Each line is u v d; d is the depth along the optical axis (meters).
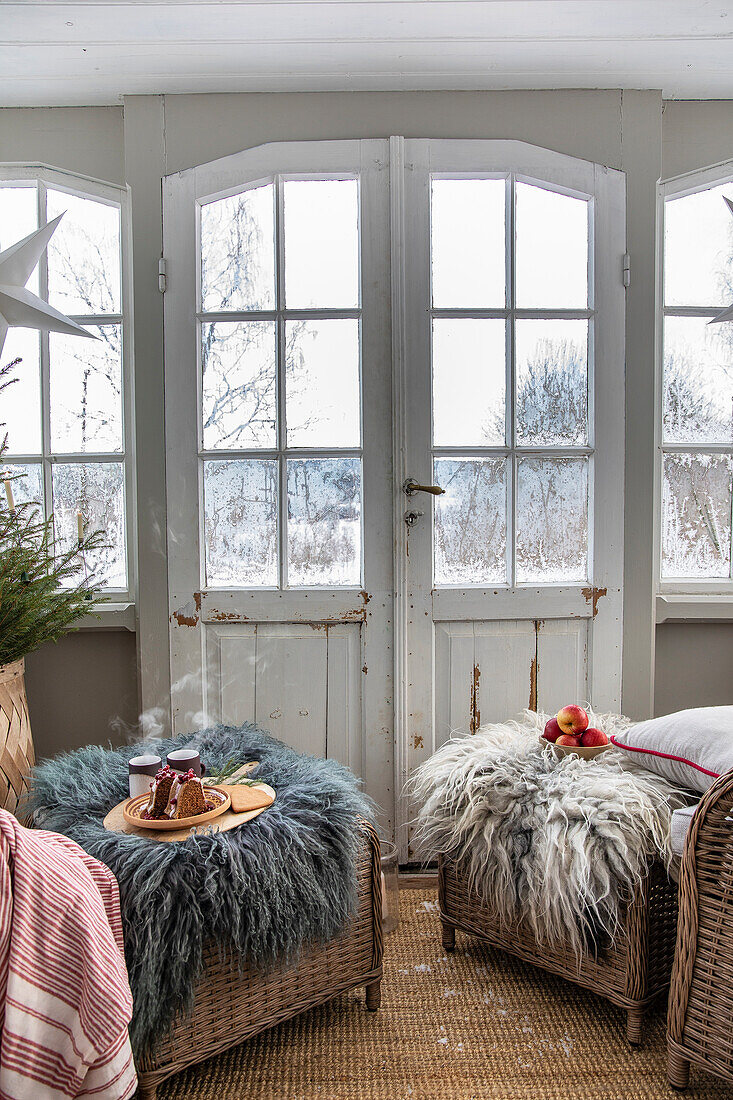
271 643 2.30
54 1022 1.03
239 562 2.32
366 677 2.30
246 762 1.83
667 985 1.60
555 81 2.24
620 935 1.55
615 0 1.92
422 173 2.24
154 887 1.30
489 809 1.72
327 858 1.49
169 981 1.29
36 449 2.39
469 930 1.88
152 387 2.28
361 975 1.65
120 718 2.39
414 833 2.31
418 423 2.27
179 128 2.25
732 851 1.34
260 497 2.31
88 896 1.11
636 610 2.34
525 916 1.67
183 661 2.29
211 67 2.16
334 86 2.24
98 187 2.34
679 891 1.44
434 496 2.29
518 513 2.32
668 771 1.70
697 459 2.44
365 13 1.95
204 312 2.28
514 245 2.28
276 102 2.25
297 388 2.29
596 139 2.28
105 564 2.40
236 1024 1.44
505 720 2.33
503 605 2.30
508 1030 1.62
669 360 2.42
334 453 2.28
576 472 2.33
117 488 2.39
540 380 2.31
